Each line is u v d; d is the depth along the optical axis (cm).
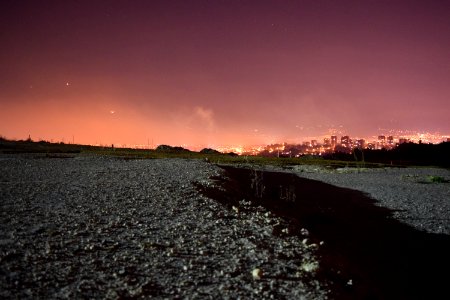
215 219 1132
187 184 1603
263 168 3966
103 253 801
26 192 1278
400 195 2603
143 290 668
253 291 705
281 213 1494
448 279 1201
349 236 1547
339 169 4372
